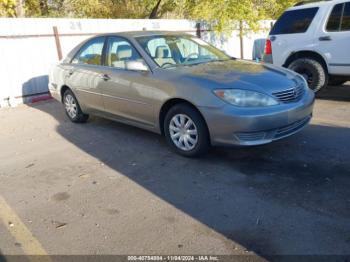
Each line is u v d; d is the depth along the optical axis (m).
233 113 3.94
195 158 4.57
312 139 5.00
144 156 4.80
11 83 8.73
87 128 6.36
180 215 3.31
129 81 5.02
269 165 4.23
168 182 3.99
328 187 3.63
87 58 6.07
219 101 4.02
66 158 4.95
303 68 7.38
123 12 15.89
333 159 4.29
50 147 5.48
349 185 3.64
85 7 14.72
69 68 6.38
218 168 4.25
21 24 8.69
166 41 5.35
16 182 4.29
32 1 15.69
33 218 3.45
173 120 4.60
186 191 3.76
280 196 3.51
